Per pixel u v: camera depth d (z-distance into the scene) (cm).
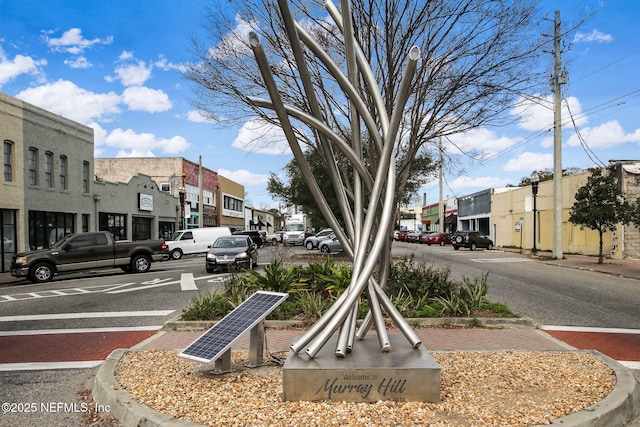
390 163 493
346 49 511
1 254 1969
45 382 560
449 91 1016
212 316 860
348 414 394
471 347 664
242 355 609
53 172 2264
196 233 2917
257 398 437
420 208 10675
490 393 448
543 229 3322
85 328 850
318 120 495
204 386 476
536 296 1178
